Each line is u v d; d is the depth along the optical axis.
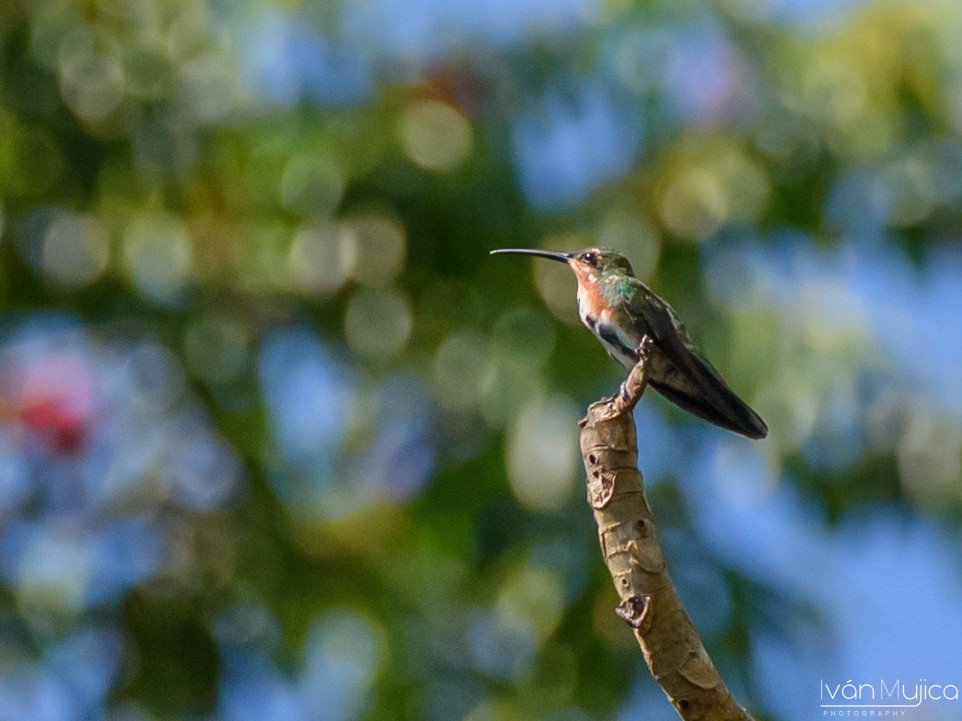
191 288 12.13
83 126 11.95
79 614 11.39
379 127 11.91
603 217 11.98
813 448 11.72
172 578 11.54
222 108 12.23
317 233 11.74
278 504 11.99
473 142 11.87
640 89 12.27
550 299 11.62
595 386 11.52
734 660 11.14
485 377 11.65
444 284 11.84
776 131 12.16
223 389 12.04
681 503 11.55
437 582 12.45
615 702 11.36
